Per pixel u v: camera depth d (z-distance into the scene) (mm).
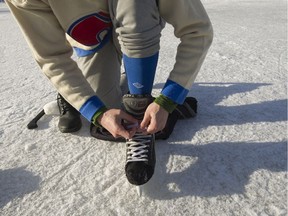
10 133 1403
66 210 952
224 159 1114
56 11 1020
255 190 968
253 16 4699
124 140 1253
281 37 2885
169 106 962
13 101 1742
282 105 1457
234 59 2217
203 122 1354
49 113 1508
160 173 1067
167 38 3201
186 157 1139
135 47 957
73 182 1067
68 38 1346
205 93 1640
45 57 1084
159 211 919
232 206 917
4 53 3002
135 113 1012
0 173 1138
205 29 1001
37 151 1255
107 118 969
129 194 991
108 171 1103
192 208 921
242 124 1320
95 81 1361
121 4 938
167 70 2072
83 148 1251
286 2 6738
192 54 1000
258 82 1748
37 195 1023
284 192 953
